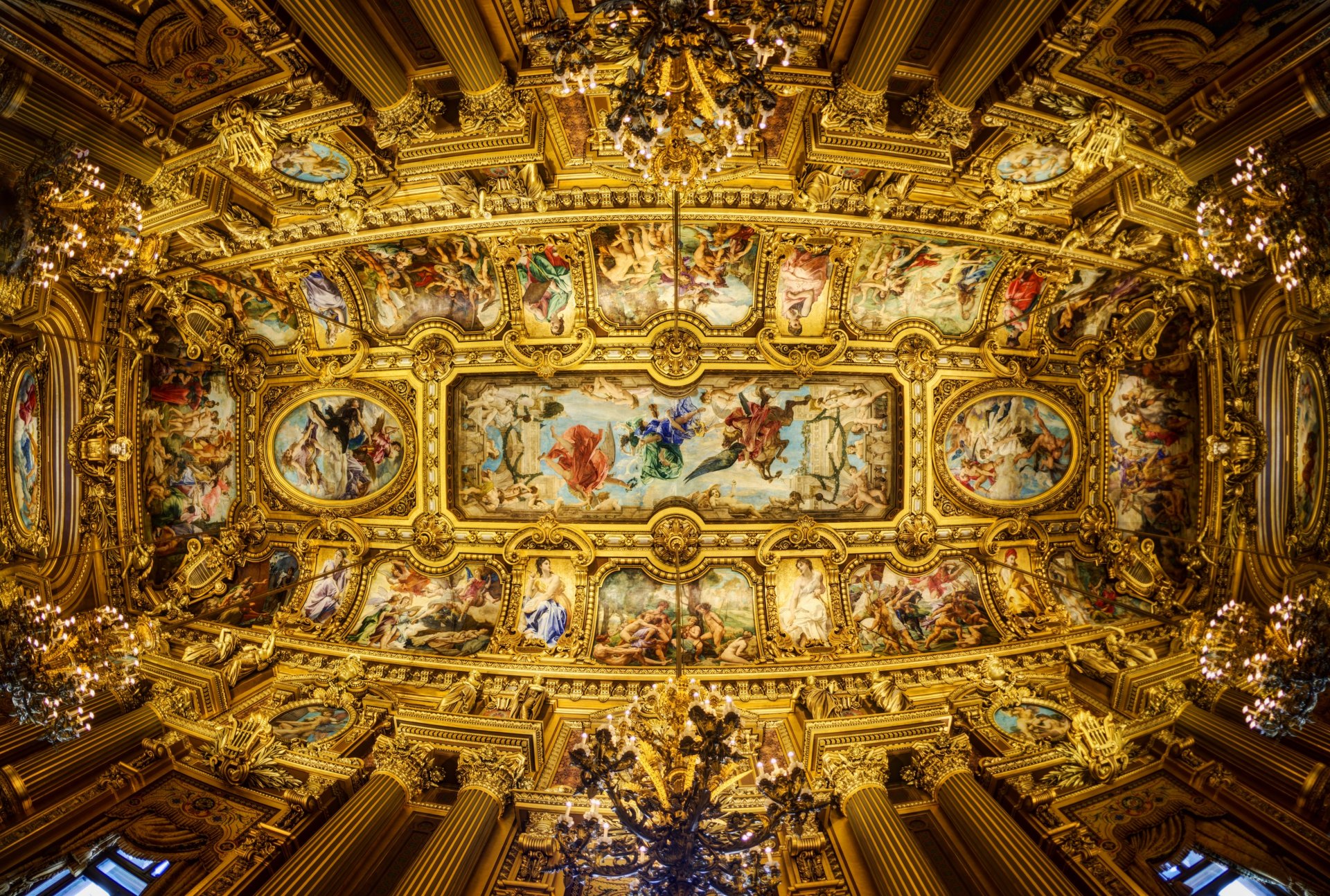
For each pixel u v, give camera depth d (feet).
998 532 56.29
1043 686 47.91
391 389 55.62
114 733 40.06
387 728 46.37
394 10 35.37
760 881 32.42
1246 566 47.14
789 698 49.67
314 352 55.06
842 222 46.78
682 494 56.95
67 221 33.60
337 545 56.59
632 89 26.86
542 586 56.03
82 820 35.68
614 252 50.42
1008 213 45.52
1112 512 55.62
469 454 56.75
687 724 32.27
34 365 41.83
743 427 56.18
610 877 30.37
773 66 38.27
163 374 50.21
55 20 30.91
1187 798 37.73
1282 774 35.81
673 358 53.47
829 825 40.14
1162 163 38.88
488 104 37.78
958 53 35.65
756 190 45.78
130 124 36.06
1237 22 32.68
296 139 39.63
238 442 55.57
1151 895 33.65
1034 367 55.06
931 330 54.60
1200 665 41.98
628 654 53.47
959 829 36.88
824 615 54.95
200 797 39.04
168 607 49.49
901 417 55.77
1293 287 35.65
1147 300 51.06
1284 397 44.39
